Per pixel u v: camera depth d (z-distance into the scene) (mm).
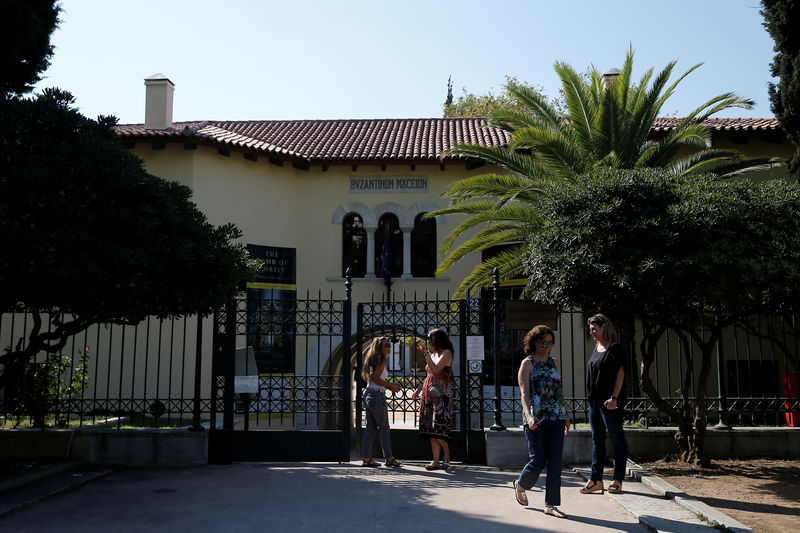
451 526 5781
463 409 9164
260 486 7434
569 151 12133
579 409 9211
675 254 7328
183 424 12617
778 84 12172
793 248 7008
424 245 18531
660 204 7711
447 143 18859
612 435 6973
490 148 13078
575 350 16188
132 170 7418
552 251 7938
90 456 8695
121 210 6992
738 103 11969
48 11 8594
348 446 9086
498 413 9117
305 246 18453
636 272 7219
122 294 6973
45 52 8609
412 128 21172
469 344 9258
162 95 16625
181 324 15375
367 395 8836
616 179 7922
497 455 8852
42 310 8250
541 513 6262
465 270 18031
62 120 7473
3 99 7578
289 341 16953
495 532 5605
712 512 5926
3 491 6871
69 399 9000
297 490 7223
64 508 6402
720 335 9242
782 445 8883
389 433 8805
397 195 18531
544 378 6355
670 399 9188
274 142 18938
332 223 18484
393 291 18031
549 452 6277
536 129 11922
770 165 13094
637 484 7363
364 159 17812
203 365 15477
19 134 7070
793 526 5605
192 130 15594
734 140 16359
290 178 18438
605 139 12438
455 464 8945
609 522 5930
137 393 15164
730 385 15094
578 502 6730
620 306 8234
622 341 10586
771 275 6895
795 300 7555
